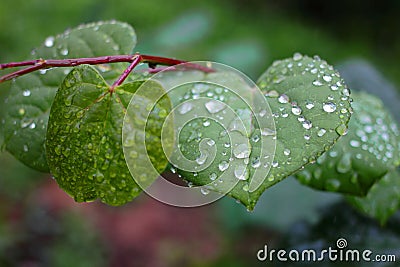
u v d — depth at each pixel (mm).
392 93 608
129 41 430
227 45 1312
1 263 1419
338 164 419
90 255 1511
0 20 1729
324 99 381
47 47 438
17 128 421
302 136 366
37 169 418
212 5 2209
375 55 2230
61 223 1561
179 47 1209
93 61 387
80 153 361
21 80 428
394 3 2395
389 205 460
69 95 364
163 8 1888
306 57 409
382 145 427
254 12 2355
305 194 741
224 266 1434
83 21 1530
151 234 1661
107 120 360
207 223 1656
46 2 1812
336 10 2488
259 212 753
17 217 1575
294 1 2568
